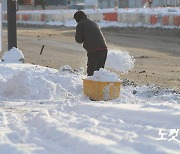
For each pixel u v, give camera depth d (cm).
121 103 1564
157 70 3016
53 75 2117
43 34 6212
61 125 1144
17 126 1196
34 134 1095
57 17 8825
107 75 1736
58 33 6397
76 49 4453
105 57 2008
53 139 1032
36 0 10912
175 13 6128
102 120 1198
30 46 4688
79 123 1161
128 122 1151
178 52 4178
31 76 1845
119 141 949
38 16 9175
